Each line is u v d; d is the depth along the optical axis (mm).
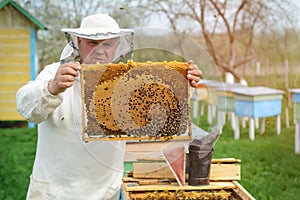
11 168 7109
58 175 2580
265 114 8984
